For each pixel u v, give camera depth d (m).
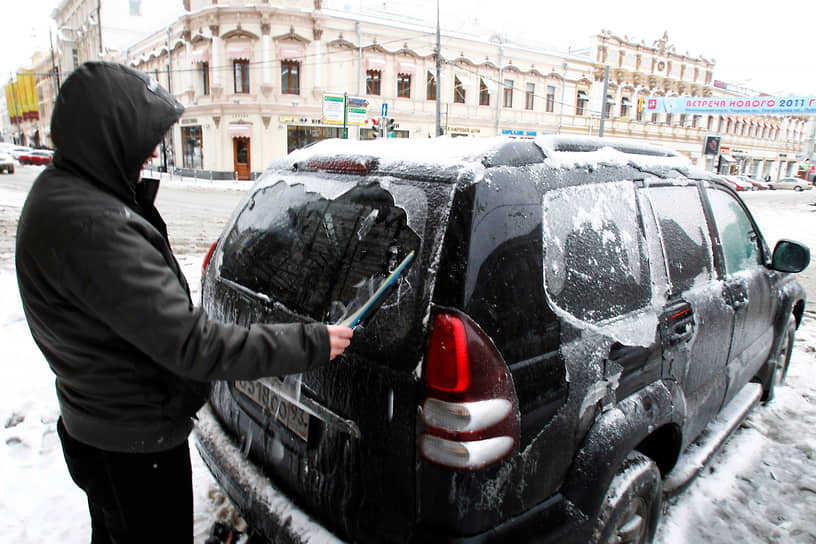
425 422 1.35
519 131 34.03
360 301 1.55
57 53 54.31
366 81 28.75
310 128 28.23
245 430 1.95
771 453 3.08
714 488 2.73
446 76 30.58
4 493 2.52
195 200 17.89
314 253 1.78
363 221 1.66
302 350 1.31
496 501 1.40
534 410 1.48
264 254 1.99
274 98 27.03
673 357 2.11
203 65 28.30
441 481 1.34
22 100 68.56
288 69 27.25
